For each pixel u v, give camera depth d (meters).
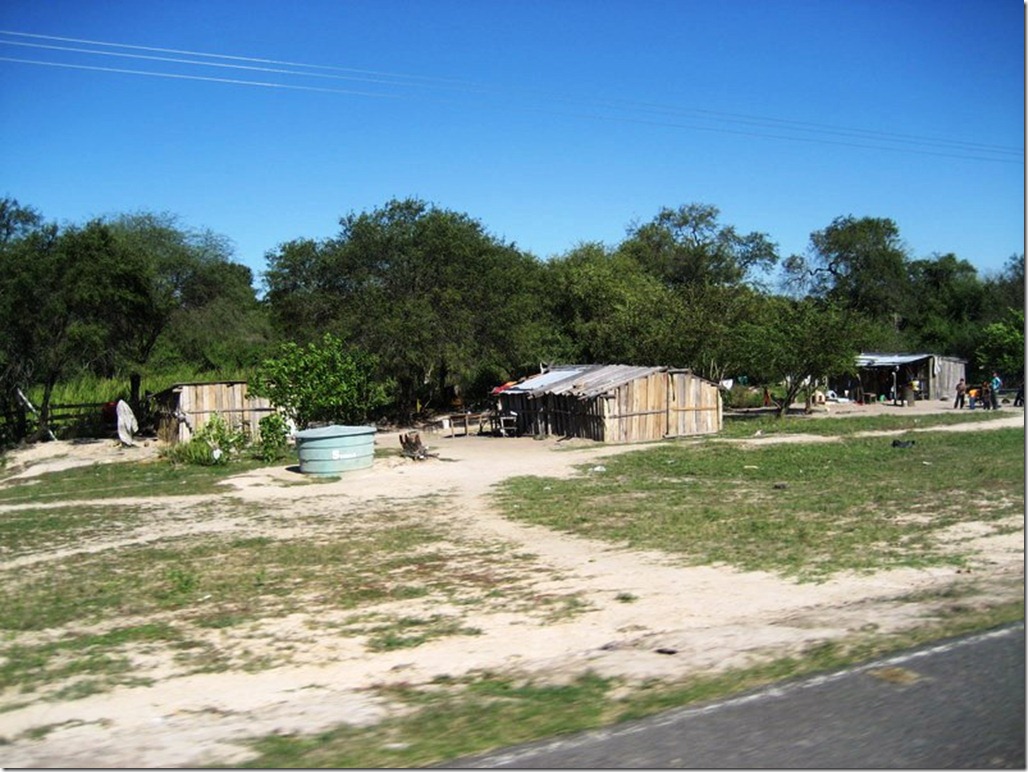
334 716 5.91
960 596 8.22
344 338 37.59
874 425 34.88
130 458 29.50
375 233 39.72
